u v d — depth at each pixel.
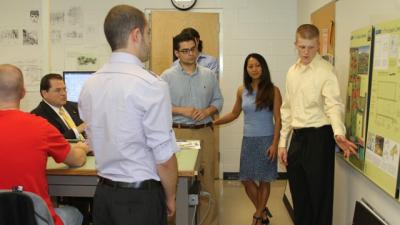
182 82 3.12
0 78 1.87
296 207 2.60
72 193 2.13
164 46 4.81
